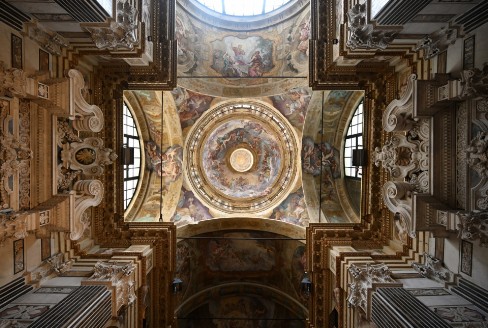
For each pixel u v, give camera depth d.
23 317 7.61
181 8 15.72
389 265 11.12
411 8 8.20
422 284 9.73
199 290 18.59
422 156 9.97
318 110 17.00
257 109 18.41
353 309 10.77
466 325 7.34
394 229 12.75
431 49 10.02
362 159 13.56
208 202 18.47
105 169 12.83
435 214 8.92
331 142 17.59
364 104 13.61
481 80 7.63
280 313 18.78
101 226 13.06
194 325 18.61
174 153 17.52
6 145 7.45
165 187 17.22
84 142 10.62
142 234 13.30
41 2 8.08
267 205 18.56
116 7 8.98
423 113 9.27
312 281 13.78
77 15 8.45
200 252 18.11
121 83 12.97
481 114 8.08
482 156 7.64
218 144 19.56
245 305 19.20
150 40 11.83
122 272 10.25
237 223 18.28
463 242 8.91
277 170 18.95
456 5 8.26
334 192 17.36
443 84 9.07
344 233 13.46
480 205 7.93
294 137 18.06
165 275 13.48
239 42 17.77
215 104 18.02
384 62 12.70
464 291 8.72
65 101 9.10
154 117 16.81
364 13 9.39
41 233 9.27
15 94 7.71
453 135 9.05
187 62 16.84
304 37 16.11
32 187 8.77
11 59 8.15
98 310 8.45
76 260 11.36
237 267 18.88
